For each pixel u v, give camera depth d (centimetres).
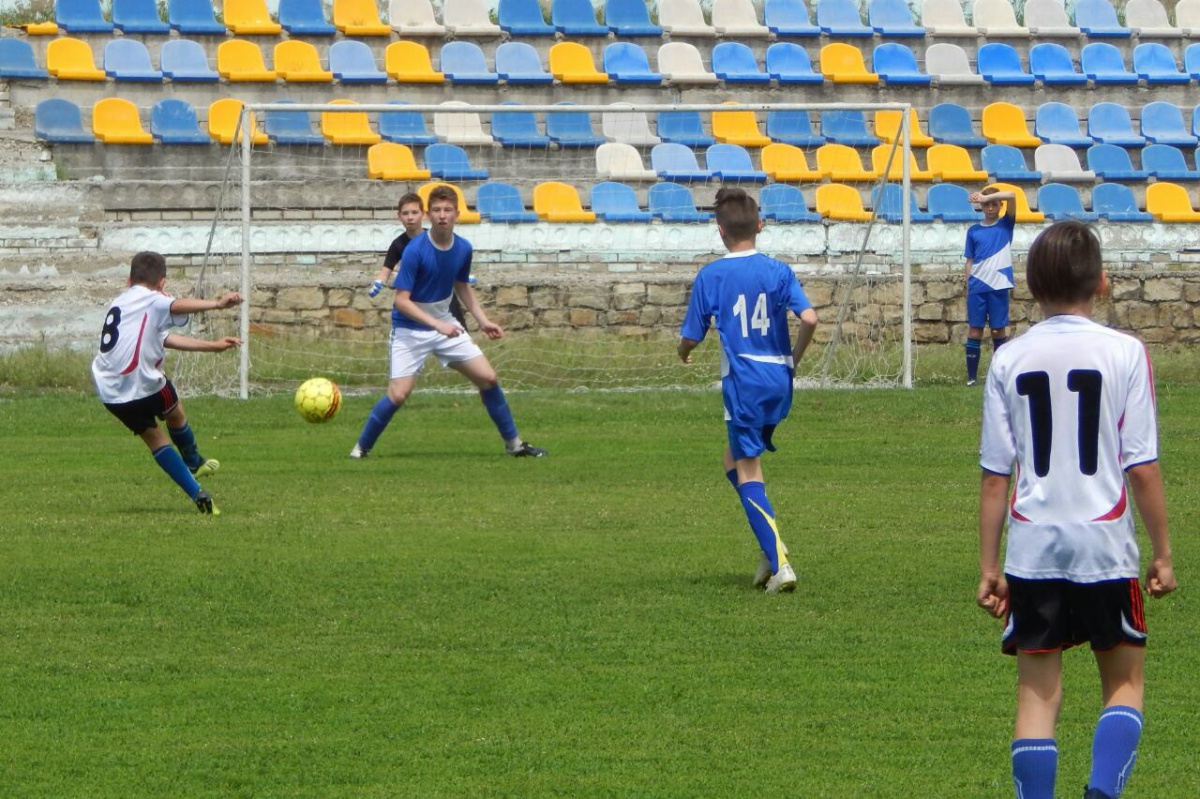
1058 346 1066
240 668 1571
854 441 3416
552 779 1243
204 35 6512
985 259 4494
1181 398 4194
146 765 1279
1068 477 1053
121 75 6078
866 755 1303
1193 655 1619
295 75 6219
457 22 6944
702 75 6588
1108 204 6131
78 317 4994
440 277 3138
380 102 6334
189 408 3984
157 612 1803
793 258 5594
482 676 1542
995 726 1382
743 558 2133
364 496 2652
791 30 7006
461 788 1221
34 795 1207
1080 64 7169
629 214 5738
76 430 3603
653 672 1555
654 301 5219
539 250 5606
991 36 7194
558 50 6650
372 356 4916
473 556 2131
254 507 2528
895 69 6925
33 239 5209
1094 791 1023
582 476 2905
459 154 6003
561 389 4694
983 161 6312
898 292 5275
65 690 1493
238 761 1288
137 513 2467
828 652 1631
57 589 1912
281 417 3841
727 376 1905
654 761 1288
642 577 2002
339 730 1372
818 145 6462
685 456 3192
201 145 5822
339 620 1769
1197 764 1277
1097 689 1501
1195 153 6444
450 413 3962
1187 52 7238
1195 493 2683
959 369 4941
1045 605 1061
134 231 5294
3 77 5972
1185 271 5334
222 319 4903
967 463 3073
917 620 1770
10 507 2517
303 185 5706
